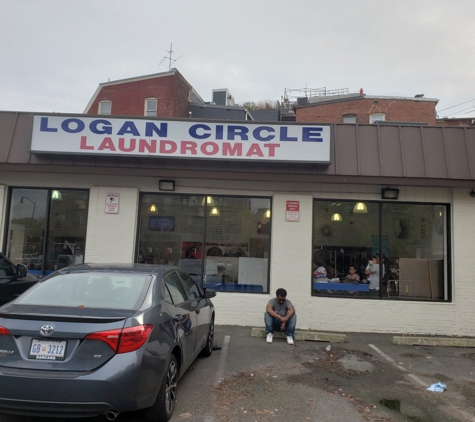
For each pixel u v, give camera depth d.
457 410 5.28
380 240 9.77
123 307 4.46
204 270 9.91
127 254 9.73
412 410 5.24
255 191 9.87
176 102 27.11
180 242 9.99
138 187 9.94
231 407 5.12
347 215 9.88
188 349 5.45
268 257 9.84
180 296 5.71
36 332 3.97
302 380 6.20
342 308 9.48
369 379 6.38
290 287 9.53
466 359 7.63
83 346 3.95
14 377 3.83
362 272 9.74
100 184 9.92
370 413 5.11
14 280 8.03
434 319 9.40
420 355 7.81
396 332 9.41
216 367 6.62
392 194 9.61
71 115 9.12
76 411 3.83
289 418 4.88
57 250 9.99
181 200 10.09
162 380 4.39
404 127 9.40
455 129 9.35
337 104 28.31
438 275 9.79
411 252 9.82
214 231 10.00
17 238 10.07
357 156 9.18
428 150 9.21
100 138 9.06
